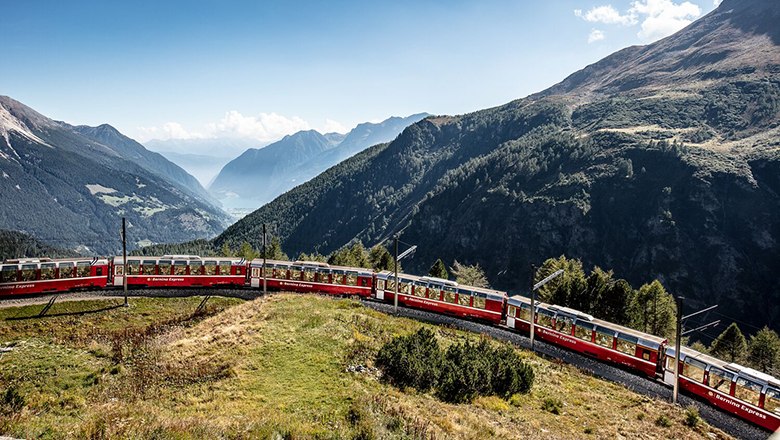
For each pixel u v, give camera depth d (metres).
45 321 39.22
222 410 20.20
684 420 28.56
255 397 22.27
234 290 52.47
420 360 27.72
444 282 51.25
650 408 30.06
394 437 17.02
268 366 26.80
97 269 49.47
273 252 104.69
